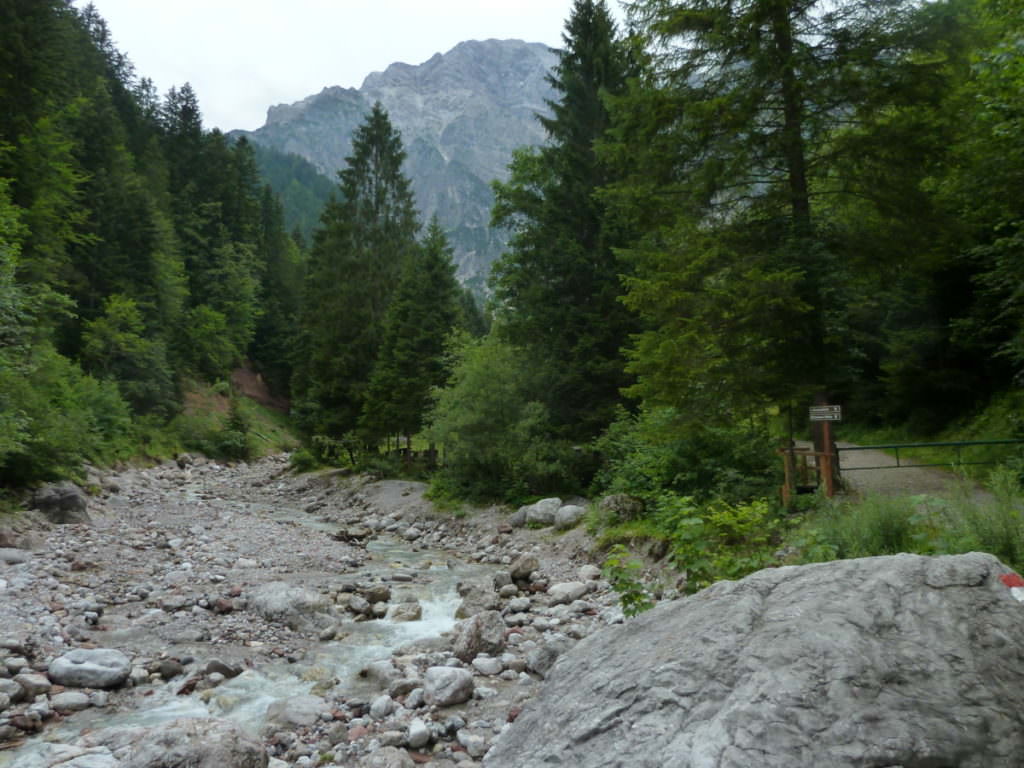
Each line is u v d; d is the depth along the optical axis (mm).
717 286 11820
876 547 7055
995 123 11695
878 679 2779
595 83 21922
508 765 3236
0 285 18312
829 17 11938
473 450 21250
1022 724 2549
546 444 19672
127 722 6520
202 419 51875
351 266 41719
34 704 6668
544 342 21406
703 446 13766
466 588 12305
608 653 3775
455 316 32156
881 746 2506
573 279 20594
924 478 15203
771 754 2592
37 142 32906
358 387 37031
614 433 17984
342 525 22609
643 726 2971
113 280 48906
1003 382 18328
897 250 12016
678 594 9734
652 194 13133
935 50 11375
